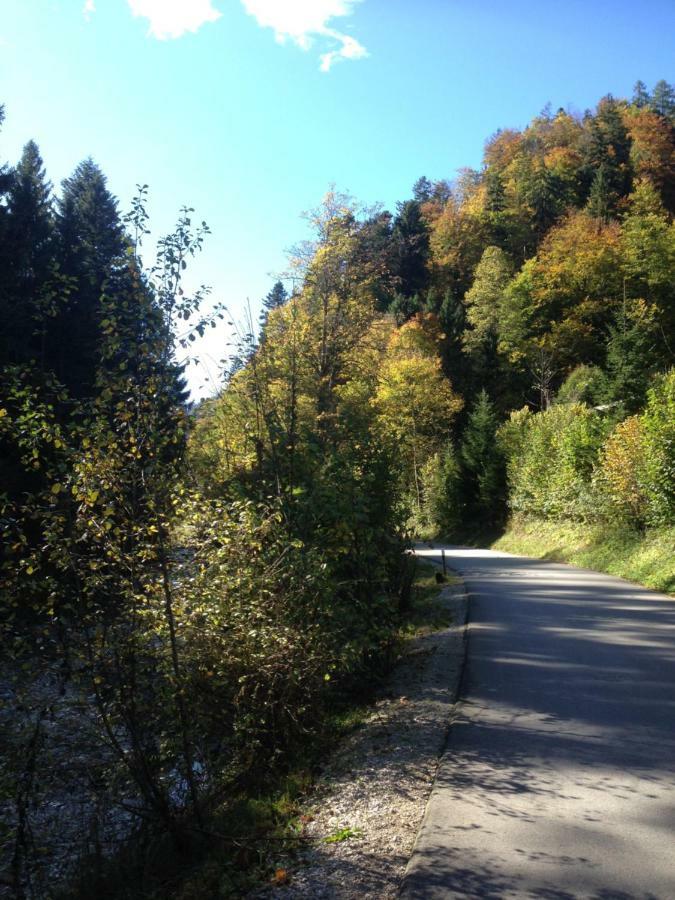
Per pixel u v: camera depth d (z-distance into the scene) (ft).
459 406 167.63
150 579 16.83
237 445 26.20
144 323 17.29
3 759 17.71
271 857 14.57
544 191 211.00
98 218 70.69
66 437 17.22
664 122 215.72
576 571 70.13
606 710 22.07
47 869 17.56
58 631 16.57
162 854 16.46
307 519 24.21
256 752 20.61
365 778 17.85
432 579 69.46
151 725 18.16
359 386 61.87
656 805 14.97
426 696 24.98
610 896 11.46
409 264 210.79
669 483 61.82
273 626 20.36
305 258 65.72
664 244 163.43
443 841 13.70
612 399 122.62
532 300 177.78
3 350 51.03
